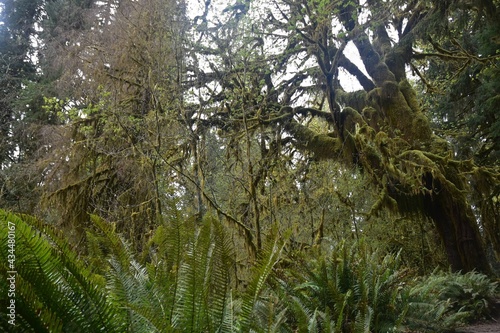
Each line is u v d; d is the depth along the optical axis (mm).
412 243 16812
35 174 13859
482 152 15602
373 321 6672
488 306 10141
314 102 16438
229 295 3143
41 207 12586
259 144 13516
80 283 2352
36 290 2199
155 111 10586
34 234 2205
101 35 12273
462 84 15734
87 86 12000
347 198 13555
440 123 18109
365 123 12914
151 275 3152
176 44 11320
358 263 7574
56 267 2326
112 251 3090
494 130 14039
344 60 15336
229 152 12641
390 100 13789
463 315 8156
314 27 12555
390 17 15516
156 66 11211
